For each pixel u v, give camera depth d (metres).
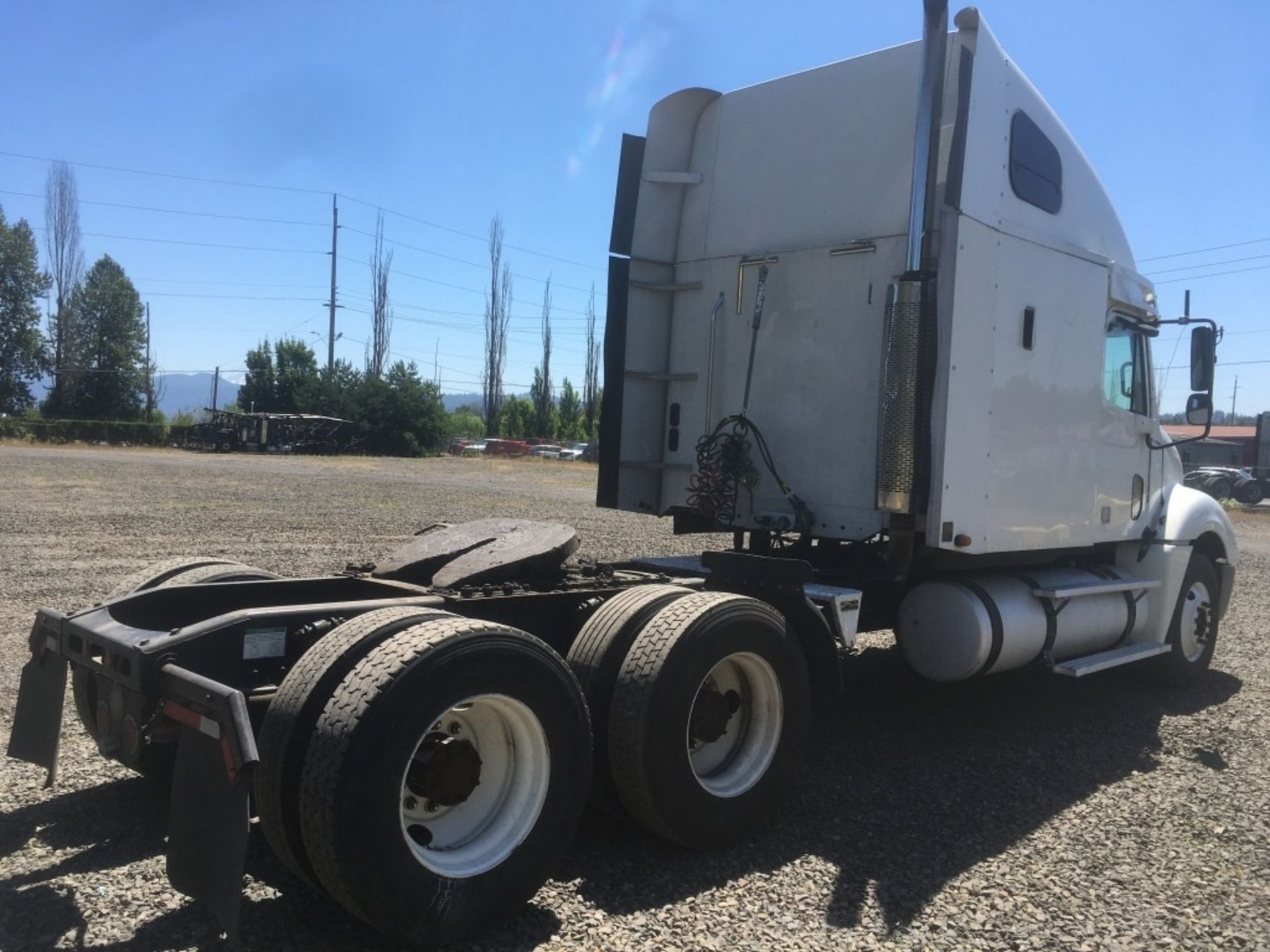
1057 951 3.30
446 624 3.28
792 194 5.90
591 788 3.79
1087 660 6.15
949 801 4.71
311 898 3.44
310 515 16.75
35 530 13.27
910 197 5.31
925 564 5.71
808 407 5.75
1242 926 3.53
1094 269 6.31
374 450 57.09
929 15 4.84
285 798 3.03
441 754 3.22
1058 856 4.10
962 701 6.62
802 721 4.37
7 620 7.49
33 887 3.43
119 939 3.08
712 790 4.04
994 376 5.37
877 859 4.00
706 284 6.36
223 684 3.40
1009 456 5.54
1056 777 5.13
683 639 3.87
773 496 5.89
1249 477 37.31
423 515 17.38
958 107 4.99
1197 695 7.07
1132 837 4.34
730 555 4.86
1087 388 6.25
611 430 6.34
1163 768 5.35
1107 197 6.68
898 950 3.25
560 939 3.24
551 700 3.43
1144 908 3.64
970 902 3.63
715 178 6.35
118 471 28.83
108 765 4.67
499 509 19.16
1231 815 4.64
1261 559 16.72
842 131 5.68
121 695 3.49
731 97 6.30
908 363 5.03
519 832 3.37
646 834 4.17
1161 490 7.28
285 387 67.62
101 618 3.87
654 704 3.78
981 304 5.23
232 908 2.81
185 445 58.19
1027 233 5.62
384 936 3.10
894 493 5.08
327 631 3.74
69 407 72.00
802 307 5.80
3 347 71.00
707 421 6.28
